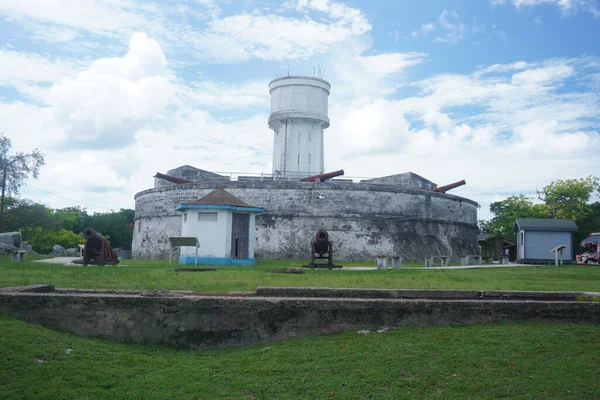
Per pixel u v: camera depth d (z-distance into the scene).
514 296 10.27
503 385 6.38
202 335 8.19
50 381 6.36
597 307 8.60
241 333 8.21
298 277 14.85
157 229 37.78
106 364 7.06
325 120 47.09
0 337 7.21
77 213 73.38
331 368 6.88
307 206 35.31
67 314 8.24
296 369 6.90
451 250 38.97
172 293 9.52
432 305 8.48
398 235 36.12
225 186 35.66
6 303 8.26
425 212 37.94
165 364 7.23
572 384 6.38
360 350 7.42
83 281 12.84
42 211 55.88
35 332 7.64
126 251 42.91
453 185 43.53
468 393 6.21
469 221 42.22
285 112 46.12
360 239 35.16
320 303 8.31
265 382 6.54
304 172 44.88
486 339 7.71
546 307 8.63
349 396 6.17
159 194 38.28
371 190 36.12
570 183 51.12
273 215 35.09
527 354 7.22
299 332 8.25
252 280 13.45
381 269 21.81
